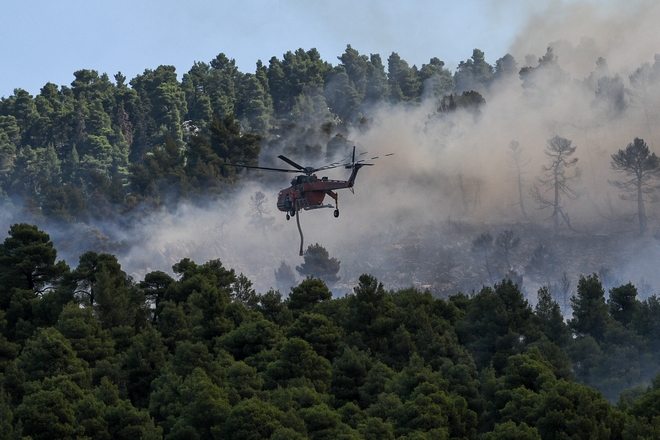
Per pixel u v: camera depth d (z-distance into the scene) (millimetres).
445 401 101500
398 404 102875
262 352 128500
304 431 94875
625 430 92375
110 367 123125
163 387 113562
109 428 101875
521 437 90500
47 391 102125
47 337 122062
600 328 145250
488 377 116625
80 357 129875
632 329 143625
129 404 104438
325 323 137125
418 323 141500
